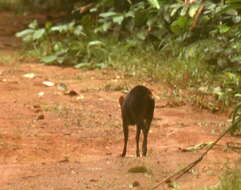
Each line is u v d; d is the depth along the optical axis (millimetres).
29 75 16750
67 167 9164
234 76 14273
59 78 16656
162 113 13164
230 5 10898
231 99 13766
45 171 8953
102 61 18531
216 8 16078
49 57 18891
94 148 10672
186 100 14141
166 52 18141
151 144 10961
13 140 10891
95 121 12438
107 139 11234
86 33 20547
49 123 12188
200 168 8867
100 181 8289
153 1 16844
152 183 8172
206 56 16188
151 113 10047
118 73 17047
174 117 12891
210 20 17828
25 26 28219
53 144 10773
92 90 15219
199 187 7914
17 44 23016
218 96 14000
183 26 17547
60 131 11641
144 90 9922
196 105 13844
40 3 34344
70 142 10945
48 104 13742
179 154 9828
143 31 19469
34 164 9492
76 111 13172
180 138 11250
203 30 17844
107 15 19516
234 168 8570
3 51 21156
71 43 19000
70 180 8383
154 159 9453
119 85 15445
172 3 19031
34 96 14484
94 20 21266
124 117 10000
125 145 10031
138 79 16109
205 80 15469
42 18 31000
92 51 18797
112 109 13500
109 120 12562
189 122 12484
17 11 33906
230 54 15820
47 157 10016
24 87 15383
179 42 18031
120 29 20562
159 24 19062
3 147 10375
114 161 9516
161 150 10398
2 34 25828
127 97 9984
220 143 10750
